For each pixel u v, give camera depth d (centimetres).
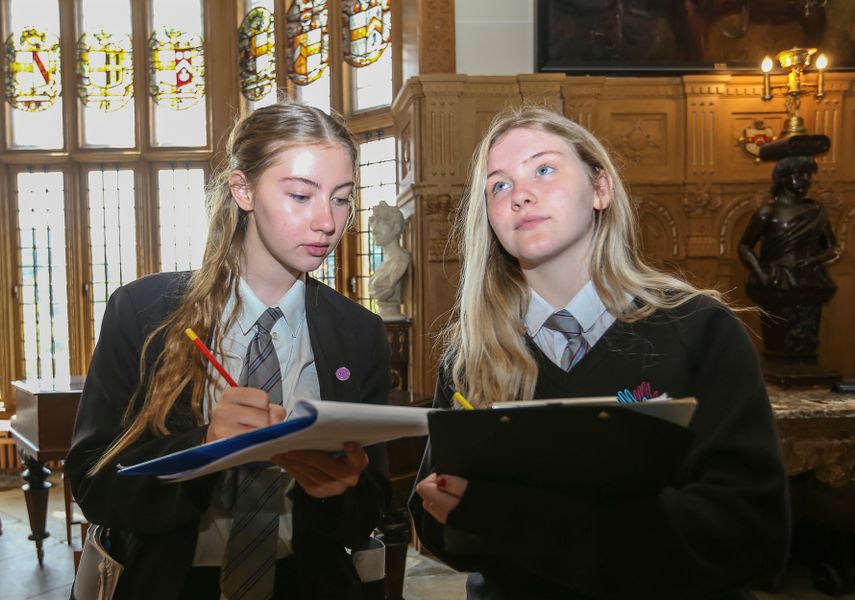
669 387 101
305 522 125
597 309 112
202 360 121
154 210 700
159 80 705
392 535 287
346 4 621
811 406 309
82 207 695
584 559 87
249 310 129
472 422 85
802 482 364
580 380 107
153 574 117
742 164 475
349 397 129
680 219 476
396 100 492
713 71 472
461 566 110
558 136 113
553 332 115
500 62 468
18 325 688
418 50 471
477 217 121
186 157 696
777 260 356
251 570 120
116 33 709
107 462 115
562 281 115
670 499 90
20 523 493
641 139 470
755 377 97
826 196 476
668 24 473
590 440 82
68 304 690
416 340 454
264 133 119
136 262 698
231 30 698
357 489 125
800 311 356
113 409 122
